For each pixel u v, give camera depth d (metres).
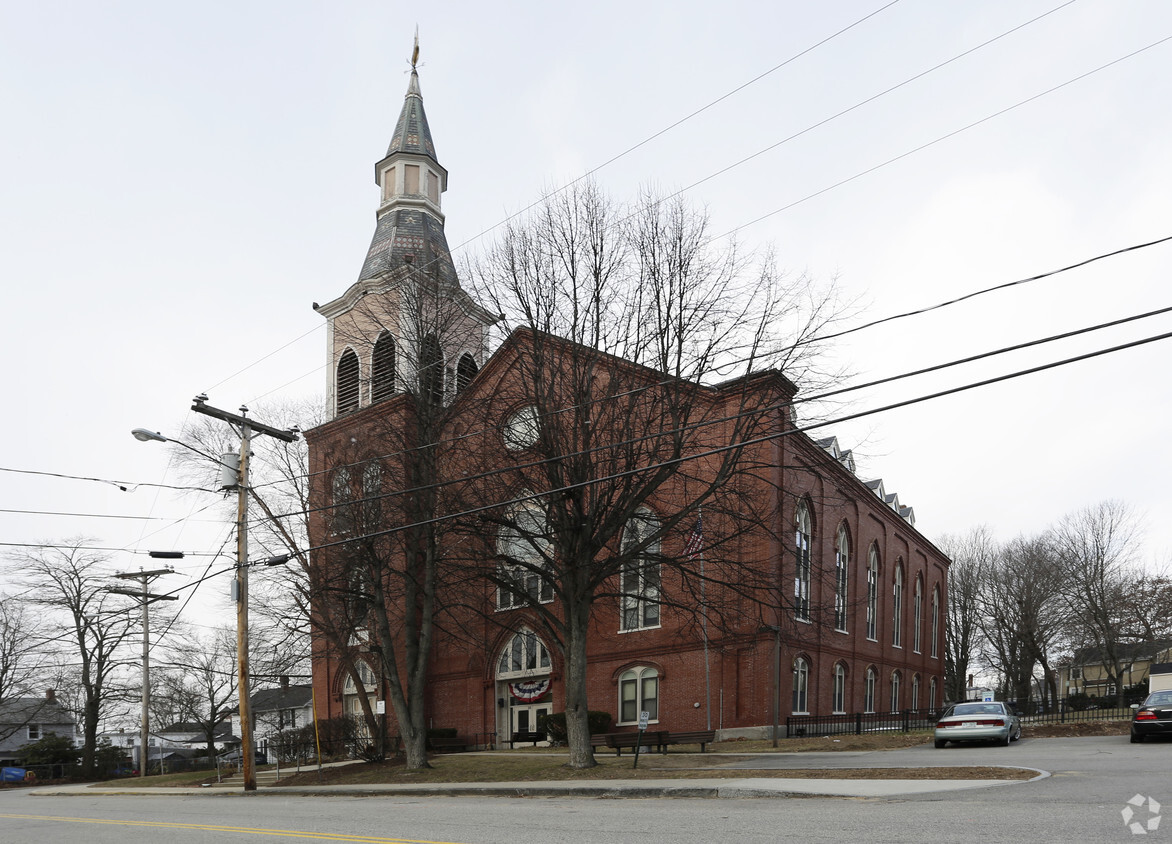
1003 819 9.70
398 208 43.12
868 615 42.66
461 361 32.69
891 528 46.62
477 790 19.69
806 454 35.31
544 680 35.75
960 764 18.80
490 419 25.02
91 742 52.88
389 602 32.94
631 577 26.53
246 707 26.08
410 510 27.33
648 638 33.03
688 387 23.41
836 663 37.72
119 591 43.66
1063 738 27.64
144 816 17.27
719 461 29.72
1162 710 22.58
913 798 12.59
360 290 40.81
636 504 23.06
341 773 29.03
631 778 19.53
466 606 28.55
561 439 23.23
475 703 37.50
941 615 56.03
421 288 28.56
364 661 39.69
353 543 28.09
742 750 27.19
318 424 38.00
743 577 25.09
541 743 35.59
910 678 48.03
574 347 23.69
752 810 12.26
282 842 10.96
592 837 9.95
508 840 10.00
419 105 45.25
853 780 15.93
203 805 20.20
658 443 23.14
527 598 24.25
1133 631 56.09
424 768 27.14
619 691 33.62
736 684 30.80
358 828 12.16
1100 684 84.75
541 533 25.14
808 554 35.72
